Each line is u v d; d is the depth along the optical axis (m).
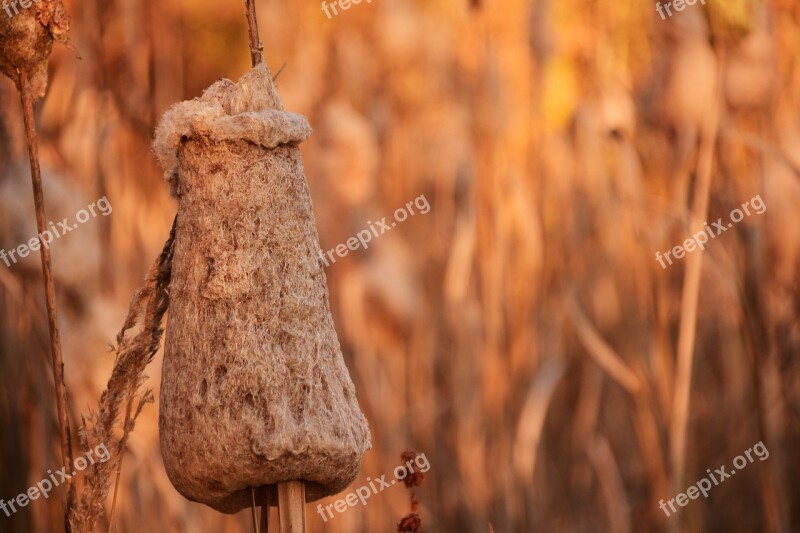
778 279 4.52
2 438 3.33
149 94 3.72
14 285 3.05
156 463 3.34
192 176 1.56
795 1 4.25
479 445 4.31
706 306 5.13
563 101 4.16
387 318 4.54
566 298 4.50
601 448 4.54
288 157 1.59
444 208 5.17
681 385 3.76
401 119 5.33
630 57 4.12
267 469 1.51
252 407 1.50
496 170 4.16
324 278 1.62
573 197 4.70
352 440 1.56
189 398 1.52
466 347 4.52
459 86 5.00
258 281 1.54
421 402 4.71
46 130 3.33
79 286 3.10
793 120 4.46
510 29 4.18
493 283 4.17
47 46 1.70
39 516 3.31
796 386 4.82
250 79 1.59
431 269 5.09
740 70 3.75
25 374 3.34
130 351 1.63
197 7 3.93
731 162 4.11
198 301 1.54
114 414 1.63
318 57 5.19
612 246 4.52
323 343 1.58
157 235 3.72
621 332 4.27
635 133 4.15
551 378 4.19
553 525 4.76
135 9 3.74
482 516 4.23
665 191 4.09
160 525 3.39
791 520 4.70
